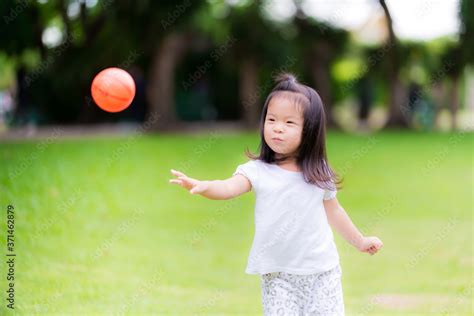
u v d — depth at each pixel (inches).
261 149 151.9
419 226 338.6
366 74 1154.0
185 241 298.5
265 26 1045.2
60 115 1128.2
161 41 824.9
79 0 752.3
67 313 199.0
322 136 149.3
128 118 1175.0
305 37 1098.1
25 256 242.4
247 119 1093.1
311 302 148.8
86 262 250.5
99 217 322.3
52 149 544.4
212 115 1325.0
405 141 847.1
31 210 297.9
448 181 487.8
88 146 621.6
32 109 1034.7
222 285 238.4
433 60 1144.2
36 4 692.7
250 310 211.2
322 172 147.9
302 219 146.1
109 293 220.1
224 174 487.2
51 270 235.3
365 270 258.8
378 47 1138.0
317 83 1154.7
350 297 225.1
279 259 147.2
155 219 337.1
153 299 218.1
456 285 237.6
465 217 360.2
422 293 229.0
